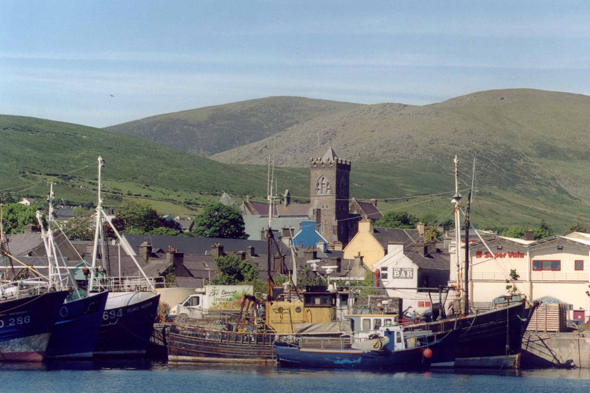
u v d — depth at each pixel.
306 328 94.38
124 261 137.12
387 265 129.12
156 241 179.00
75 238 194.12
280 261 142.00
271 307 95.25
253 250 167.00
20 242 148.75
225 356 93.12
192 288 116.50
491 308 97.44
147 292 96.19
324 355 90.00
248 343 93.31
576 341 94.50
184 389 78.00
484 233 160.62
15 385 77.25
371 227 172.62
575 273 115.06
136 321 94.62
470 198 100.38
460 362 91.31
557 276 115.88
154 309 95.94
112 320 92.94
